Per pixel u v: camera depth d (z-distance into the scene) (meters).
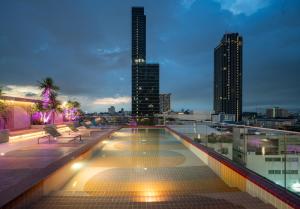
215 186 4.90
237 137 6.47
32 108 16.69
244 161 5.61
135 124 24.27
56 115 20.45
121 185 4.96
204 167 6.52
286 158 4.63
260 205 3.27
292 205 2.78
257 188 3.72
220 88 139.62
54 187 4.48
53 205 3.39
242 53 135.00
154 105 100.69
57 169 4.65
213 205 3.28
